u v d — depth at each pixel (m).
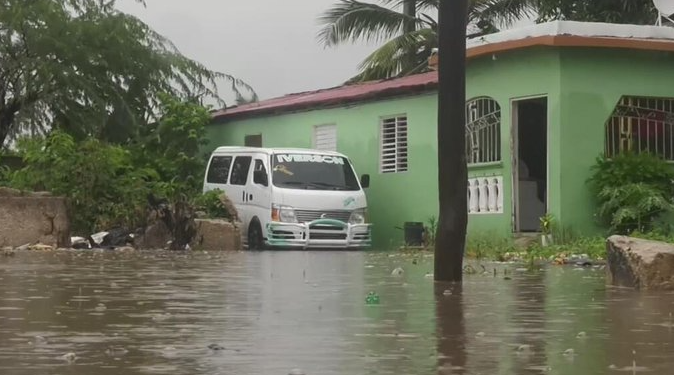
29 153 22.59
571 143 19.64
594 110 19.83
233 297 9.33
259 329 6.88
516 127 20.69
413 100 23.47
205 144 28.56
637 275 10.48
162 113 29.34
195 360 5.52
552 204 19.69
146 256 17.84
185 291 10.01
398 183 23.94
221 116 29.70
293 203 22.30
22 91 29.89
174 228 21.55
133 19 30.98
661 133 20.56
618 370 5.20
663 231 18.75
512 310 8.22
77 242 21.27
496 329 6.93
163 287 10.52
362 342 6.24
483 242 19.48
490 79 21.22
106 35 30.52
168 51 31.59
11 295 9.51
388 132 24.45
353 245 22.61
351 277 12.21
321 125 26.50
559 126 19.61
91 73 30.73
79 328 6.92
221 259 16.86
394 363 5.44
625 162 19.45
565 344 6.18
